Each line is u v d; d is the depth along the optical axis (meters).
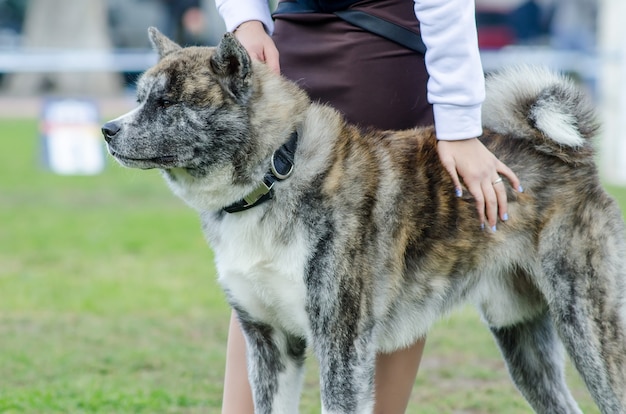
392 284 5.06
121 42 33.22
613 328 5.20
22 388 6.96
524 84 5.36
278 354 5.21
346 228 4.82
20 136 22.34
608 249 5.26
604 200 5.35
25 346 8.04
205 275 10.58
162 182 17.38
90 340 8.27
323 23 5.25
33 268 10.76
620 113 15.77
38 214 13.88
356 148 5.01
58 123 18.11
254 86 4.96
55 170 18.12
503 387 7.23
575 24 25.73
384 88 5.22
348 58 5.20
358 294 4.85
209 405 6.72
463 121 4.87
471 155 4.91
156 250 11.73
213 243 5.12
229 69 4.92
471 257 5.29
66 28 30.62
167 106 4.96
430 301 5.29
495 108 5.41
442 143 4.94
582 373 5.24
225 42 4.88
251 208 4.90
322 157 4.90
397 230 5.04
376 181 4.99
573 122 5.31
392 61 5.20
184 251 11.72
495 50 21.48
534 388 5.82
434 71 4.89
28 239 12.16
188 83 4.95
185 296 9.73
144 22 33.19
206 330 8.68
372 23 5.17
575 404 5.79
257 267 4.91
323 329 4.84
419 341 5.54
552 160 5.33
